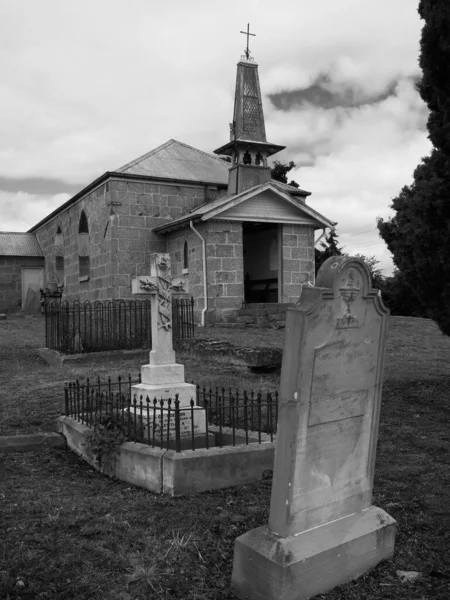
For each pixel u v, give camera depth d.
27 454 7.00
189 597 3.84
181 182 25.70
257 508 5.17
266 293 26.39
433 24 9.06
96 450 6.19
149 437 6.27
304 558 3.83
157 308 7.44
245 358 12.26
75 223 29.97
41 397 9.84
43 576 4.04
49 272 36.25
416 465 6.35
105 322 16.27
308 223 24.23
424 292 10.11
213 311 22.31
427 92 9.70
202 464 5.61
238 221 22.92
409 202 9.81
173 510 5.12
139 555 4.32
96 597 3.81
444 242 9.41
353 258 4.20
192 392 7.26
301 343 3.88
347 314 4.21
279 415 3.97
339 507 4.29
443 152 9.45
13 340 18.88
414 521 4.95
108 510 5.15
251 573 3.88
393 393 10.20
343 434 4.30
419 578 4.12
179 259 24.39
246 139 23.83
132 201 25.08
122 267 24.91
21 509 5.16
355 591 3.98
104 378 11.55
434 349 15.95
